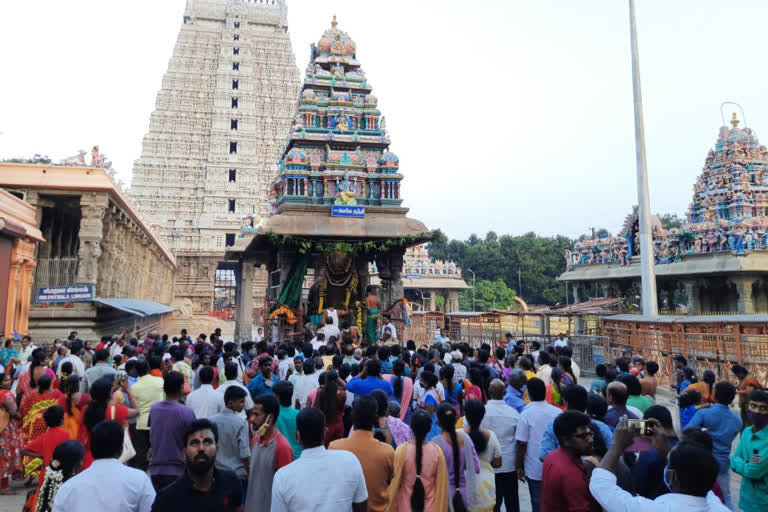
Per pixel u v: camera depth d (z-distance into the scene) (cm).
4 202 2070
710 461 339
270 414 535
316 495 408
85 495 397
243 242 2858
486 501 546
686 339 1814
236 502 398
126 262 3506
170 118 7619
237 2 8319
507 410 664
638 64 2348
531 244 10469
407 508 494
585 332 3806
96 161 2819
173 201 7425
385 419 635
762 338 1540
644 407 687
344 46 2673
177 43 7925
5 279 2106
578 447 447
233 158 7588
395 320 2292
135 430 823
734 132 3656
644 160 2291
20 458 866
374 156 2492
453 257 11794
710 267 3278
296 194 2330
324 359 1095
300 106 2545
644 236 2247
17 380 1064
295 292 2153
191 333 5259
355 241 2267
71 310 2453
